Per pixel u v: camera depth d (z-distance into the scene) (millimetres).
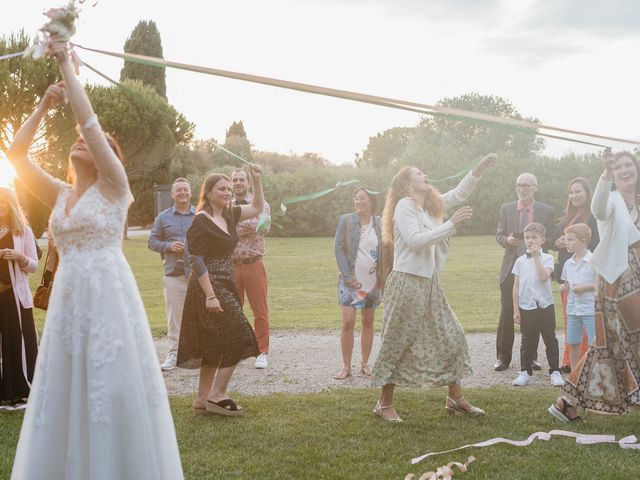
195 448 4273
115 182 3047
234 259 6855
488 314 10422
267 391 5926
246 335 5008
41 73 20000
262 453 4188
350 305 6445
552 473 3797
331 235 32188
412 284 4852
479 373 6684
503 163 30938
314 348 7895
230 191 5117
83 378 2930
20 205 6016
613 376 4641
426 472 3807
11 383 5211
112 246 3061
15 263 5297
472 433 4586
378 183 31328
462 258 20641
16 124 20078
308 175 31531
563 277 6430
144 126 20344
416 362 4836
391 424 4793
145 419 2941
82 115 2918
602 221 4621
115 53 2848
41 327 9086
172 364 6805
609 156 4430
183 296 6824
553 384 6176
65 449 2930
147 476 2893
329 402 5410
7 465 3895
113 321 2953
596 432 4602
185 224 6918
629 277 4594
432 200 5039
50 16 2812
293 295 12930
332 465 3973
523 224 6875
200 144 27094
